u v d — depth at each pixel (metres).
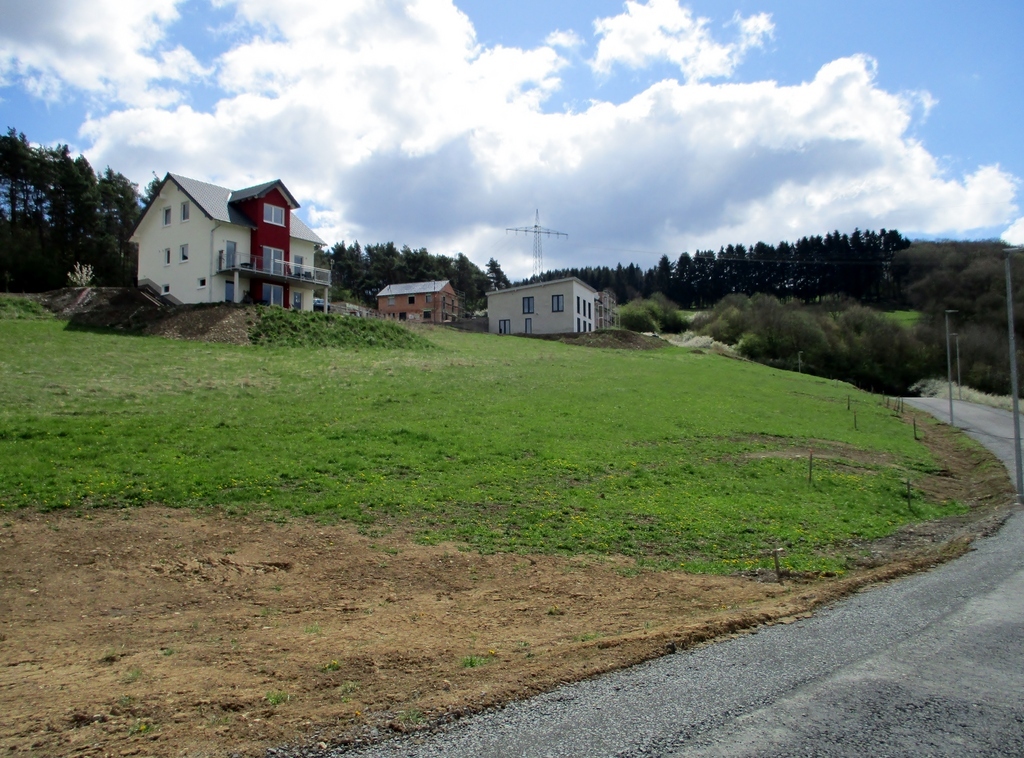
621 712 7.04
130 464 17.20
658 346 68.44
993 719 6.86
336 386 29.69
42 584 10.96
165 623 9.80
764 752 6.17
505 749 6.25
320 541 13.84
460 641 9.38
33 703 7.04
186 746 6.25
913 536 17.48
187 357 33.09
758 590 12.45
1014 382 23.77
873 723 6.76
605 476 20.23
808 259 123.06
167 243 51.00
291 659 8.49
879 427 34.94
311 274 53.38
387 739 6.47
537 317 78.06
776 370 59.03
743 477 21.69
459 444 22.00
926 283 84.81
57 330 35.81
